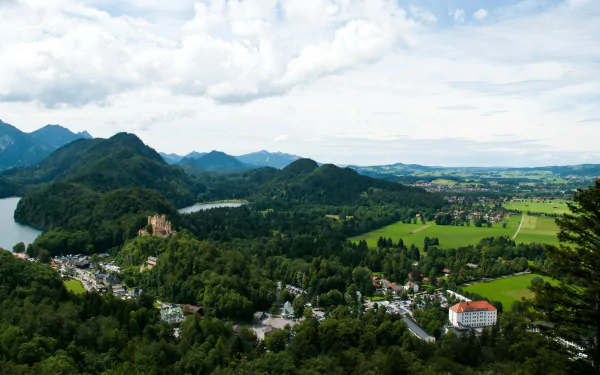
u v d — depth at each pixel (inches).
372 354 6195.9
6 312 6205.7
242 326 7721.5
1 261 7603.4
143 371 5280.5
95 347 5905.5
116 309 6929.1
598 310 2576.3
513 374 4785.9
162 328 6781.5
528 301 2947.8
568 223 2773.1
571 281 2775.6
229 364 5841.5
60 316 6220.5
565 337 2765.7
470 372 5295.3
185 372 5625.0
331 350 6397.6
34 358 5172.2
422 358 6151.6
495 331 6815.9
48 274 7731.3
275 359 5930.1
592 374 2573.8
